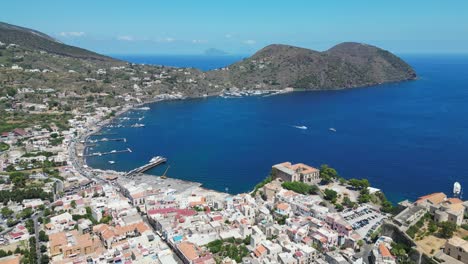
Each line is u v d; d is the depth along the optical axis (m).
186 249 192.00
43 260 185.50
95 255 189.50
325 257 184.50
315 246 197.62
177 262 190.00
